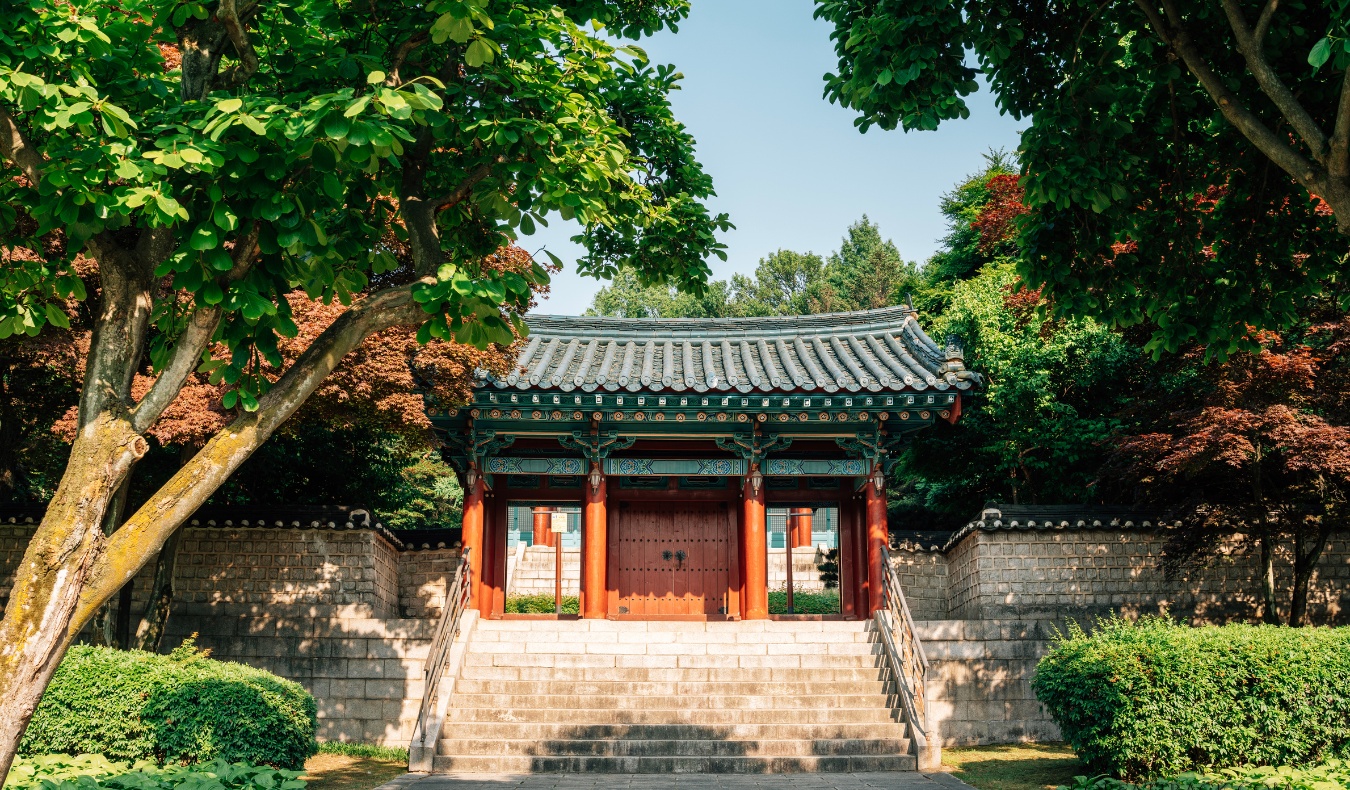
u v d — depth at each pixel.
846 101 9.51
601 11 10.82
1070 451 24.44
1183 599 18.97
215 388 14.41
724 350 20.73
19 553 18.83
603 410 18.38
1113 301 10.20
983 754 15.61
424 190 9.72
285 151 6.57
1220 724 11.91
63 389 17.70
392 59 8.17
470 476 19.00
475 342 7.87
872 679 16.55
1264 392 16.42
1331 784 10.14
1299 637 12.48
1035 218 10.10
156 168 6.31
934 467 27.70
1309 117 7.30
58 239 12.78
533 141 8.20
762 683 16.17
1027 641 17.38
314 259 7.93
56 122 6.28
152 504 6.55
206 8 7.67
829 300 54.47
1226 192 10.26
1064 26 9.49
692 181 12.89
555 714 15.23
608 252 13.01
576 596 30.17
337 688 17.34
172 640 18.31
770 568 29.67
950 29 8.80
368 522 18.98
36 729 11.50
